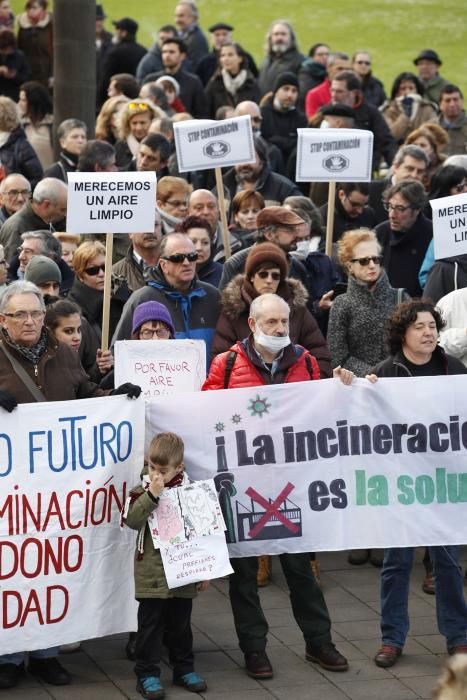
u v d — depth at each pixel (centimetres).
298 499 1431
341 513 1441
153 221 1670
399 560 1445
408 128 3212
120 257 2058
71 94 2677
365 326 1706
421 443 1448
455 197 1727
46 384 1384
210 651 1466
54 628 1359
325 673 1411
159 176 2361
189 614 1368
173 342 1502
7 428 1327
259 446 1423
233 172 2469
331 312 1730
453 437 1451
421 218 2050
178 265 1648
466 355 1670
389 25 6175
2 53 3397
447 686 788
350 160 2016
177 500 1348
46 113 2925
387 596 1445
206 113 3225
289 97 2881
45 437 1342
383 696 1358
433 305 1478
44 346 1396
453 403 1448
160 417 1407
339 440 1438
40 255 1708
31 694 1339
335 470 1438
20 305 1359
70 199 1655
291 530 1431
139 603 1356
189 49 3728
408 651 1472
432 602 1619
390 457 1446
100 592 1379
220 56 3238
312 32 6031
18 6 5350
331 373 1650
